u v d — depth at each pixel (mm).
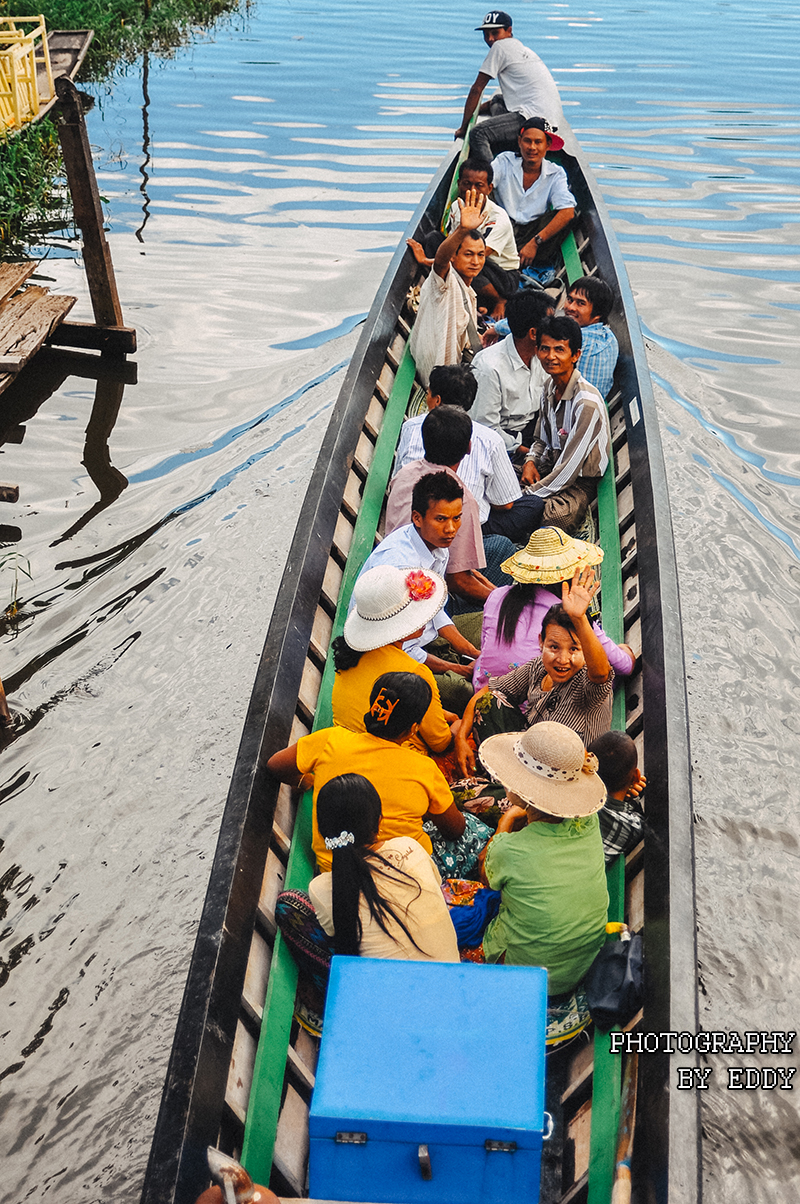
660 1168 2395
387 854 2908
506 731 3928
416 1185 2373
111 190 11852
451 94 15320
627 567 4797
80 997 4004
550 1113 2957
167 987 4047
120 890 4422
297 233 11000
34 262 9242
